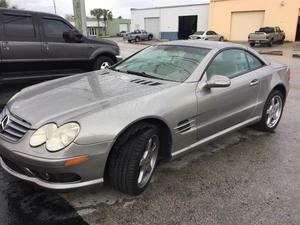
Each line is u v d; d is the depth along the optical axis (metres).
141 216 2.81
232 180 3.47
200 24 41.00
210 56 3.88
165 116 3.12
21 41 6.50
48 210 2.85
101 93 3.18
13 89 7.04
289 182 3.46
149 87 3.33
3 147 2.77
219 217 2.83
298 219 2.83
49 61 7.03
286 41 33.06
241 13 36.16
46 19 6.93
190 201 3.05
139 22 47.94
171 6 43.31
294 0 31.86
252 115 4.52
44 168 2.56
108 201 3.01
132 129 2.91
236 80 4.10
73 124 2.64
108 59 8.23
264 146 4.42
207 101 3.60
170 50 4.25
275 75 4.82
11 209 2.84
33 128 2.70
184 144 3.49
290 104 6.78
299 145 4.49
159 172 3.59
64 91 3.29
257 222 2.77
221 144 4.46
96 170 2.72
